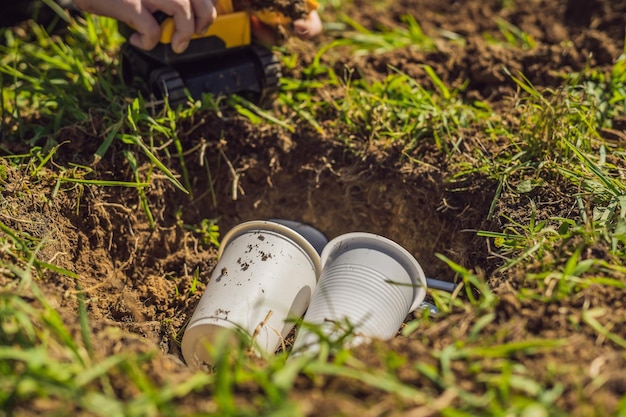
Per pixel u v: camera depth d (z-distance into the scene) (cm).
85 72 87
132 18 77
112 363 56
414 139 81
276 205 84
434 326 62
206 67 83
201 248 81
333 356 60
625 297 63
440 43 95
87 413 55
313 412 55
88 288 71
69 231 74
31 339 58
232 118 83
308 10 84
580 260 66
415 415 55
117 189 78
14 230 70
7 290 62
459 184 79
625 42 88
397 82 86
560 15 101
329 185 83
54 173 76
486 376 57
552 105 81
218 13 82
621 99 85
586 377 57
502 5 104
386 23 102
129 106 78
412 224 81
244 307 68
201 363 69
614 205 70
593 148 80
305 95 86
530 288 65
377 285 68
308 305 72
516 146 79
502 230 74
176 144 80
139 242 78
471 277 64
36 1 95
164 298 75
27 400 55
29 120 82
